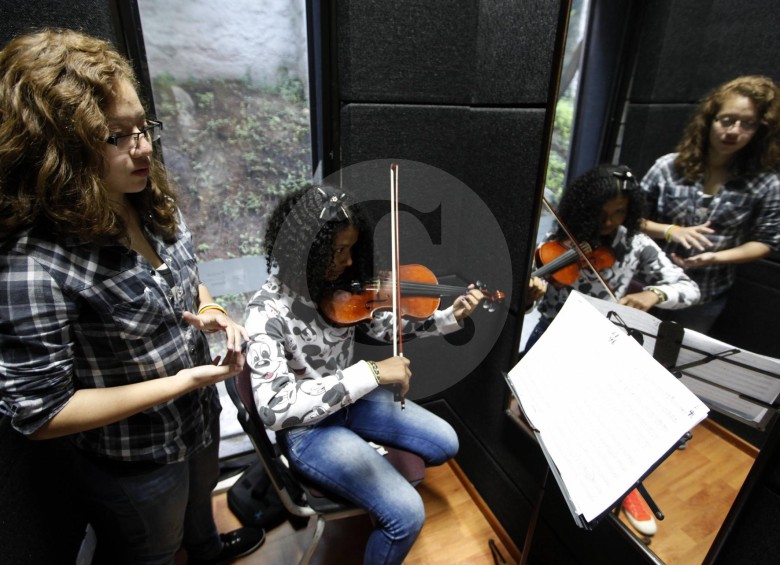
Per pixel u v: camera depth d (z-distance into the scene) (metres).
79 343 0.73
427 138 1.35
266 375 0.95
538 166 1.03
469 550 1.36
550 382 0.86
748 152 0.73
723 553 0.76
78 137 0.60
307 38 1.31
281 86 1.36
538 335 1.19
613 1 0.88
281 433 1.11
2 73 0.59
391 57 1.23
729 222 0.76
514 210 1.14
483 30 1.18
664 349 0.83
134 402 0.71
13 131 0.58
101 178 0.66
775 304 0.69
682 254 0.85
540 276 1.13
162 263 0.84
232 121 1.35
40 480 0.91
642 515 0.89
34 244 0.63
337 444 1.05
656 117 0.89
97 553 1.14
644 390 0.69
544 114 0.98
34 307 0.63
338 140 1.34
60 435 0.69
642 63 0.90
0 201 0.60
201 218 1.44
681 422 0.63
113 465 0.83
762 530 0.70
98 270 0.69
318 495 1.04
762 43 0.71
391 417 1.21
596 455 0.72
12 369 0.63
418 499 1.01
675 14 0.82
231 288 1.57
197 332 0.90
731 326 0.75
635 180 0.93
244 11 1.24
